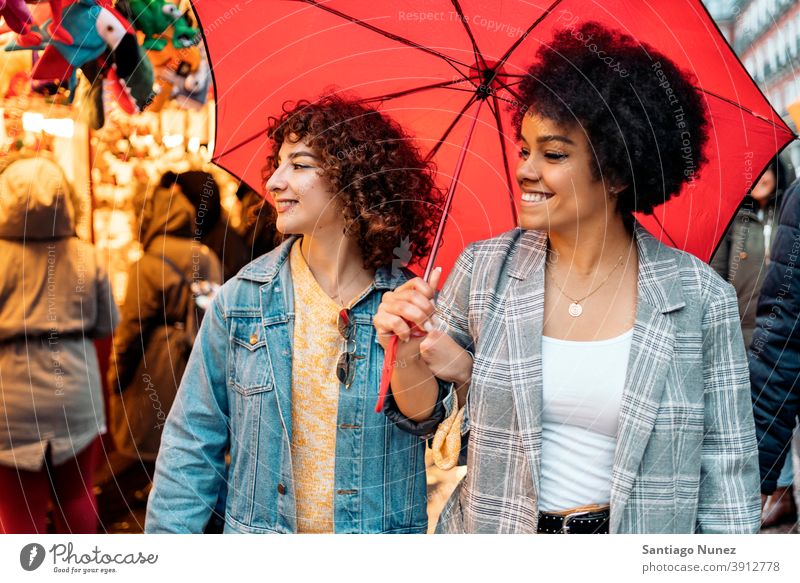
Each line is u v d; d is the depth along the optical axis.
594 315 1.15
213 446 1.37
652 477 1.11
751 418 1.15
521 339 1.14
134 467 1.99
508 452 1.15
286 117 1.33
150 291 1.88
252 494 1.32
